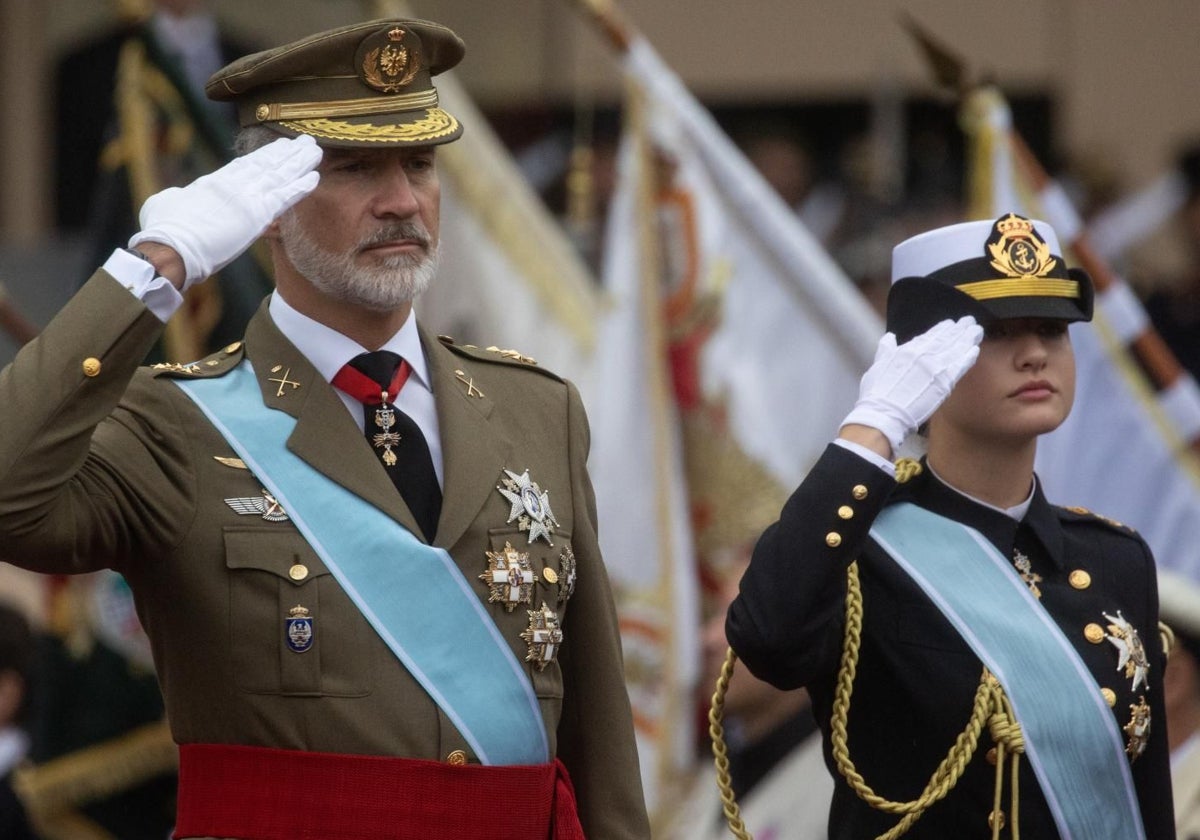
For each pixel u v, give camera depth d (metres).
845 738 16.41
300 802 15.41
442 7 47.03
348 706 15.54
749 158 44.25
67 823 27.72
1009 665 16.33
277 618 15.56
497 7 47.31
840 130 47.88
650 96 26.64
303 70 16.38
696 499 26.53
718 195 26.72
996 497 17.02
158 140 27.25
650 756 25.12
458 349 17.27
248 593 15.59
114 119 27.48
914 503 17.09
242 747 15.55
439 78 28.48
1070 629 16.70
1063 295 16.84
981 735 16.34
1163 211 44.25
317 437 16.08
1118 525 17.53
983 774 16.34
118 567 15.68
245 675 15.53
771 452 26.56
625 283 26.30
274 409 16.17
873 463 16.05
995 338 16.75
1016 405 16.67
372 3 28.27
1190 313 39.88
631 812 16.83
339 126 16.14
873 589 16.67
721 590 26.44
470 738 15.72
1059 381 16.83
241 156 16.52
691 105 26.81
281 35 41.94
